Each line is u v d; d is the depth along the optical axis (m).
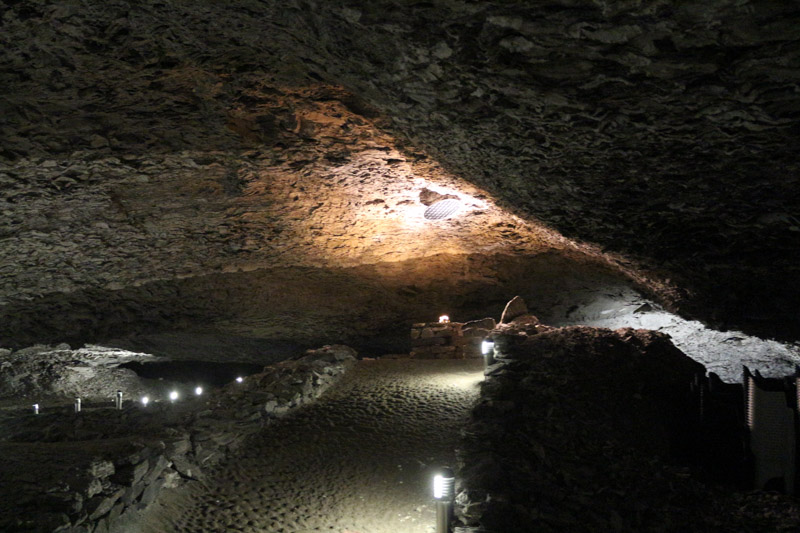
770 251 7.23
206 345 17.70
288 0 4.43
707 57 3.95
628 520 5.34
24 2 4.68
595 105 4.95
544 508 5.29
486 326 12.40
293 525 5.64
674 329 13.77
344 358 11.20
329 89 6.32
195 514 5.88
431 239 12.38
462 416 7.95
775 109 4.33
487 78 4.92
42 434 8.05
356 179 9.05
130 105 6.48
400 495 6.12
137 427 7.95
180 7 4.75
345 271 13.58
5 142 6.97
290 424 8.03
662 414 7.89
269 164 8.26
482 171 7.55
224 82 6.14
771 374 14.00
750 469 6.50
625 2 3.57
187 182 8.57
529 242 12.02
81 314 13.84
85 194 8.55
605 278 12.59
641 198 6.82
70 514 4.93
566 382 8.02
